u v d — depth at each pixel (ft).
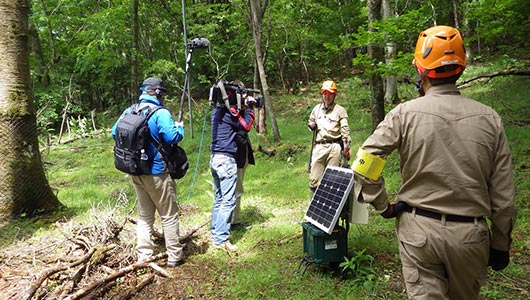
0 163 17.52
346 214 10.79
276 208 17.74
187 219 16.98
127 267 11.59
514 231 12.91
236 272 11.69
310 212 11.35
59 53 56.85
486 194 5.96
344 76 59.36
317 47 59.82
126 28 48.83
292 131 34.30
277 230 14.82
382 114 20.04
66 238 13.42
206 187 21.91
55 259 12.46
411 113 6.21
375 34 17.93
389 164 21.84
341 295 9.99
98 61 50.96
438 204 6.02
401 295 9.77
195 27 46.34
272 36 48.29
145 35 55.67
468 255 5.90
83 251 12.95
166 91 12.84
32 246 14.37
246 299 10.23
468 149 5.84
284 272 11.50
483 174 5.89
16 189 17.65
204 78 47.67
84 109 57.77
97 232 13.56
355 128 31.27
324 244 10.67
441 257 5.99
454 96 6.22
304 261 11.68
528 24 17.74
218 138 13.97
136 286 10.95
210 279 11.48
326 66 62.54
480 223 5.95
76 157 33.22
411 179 6.28
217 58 49.14
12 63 17.67
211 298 10.47
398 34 17.76
